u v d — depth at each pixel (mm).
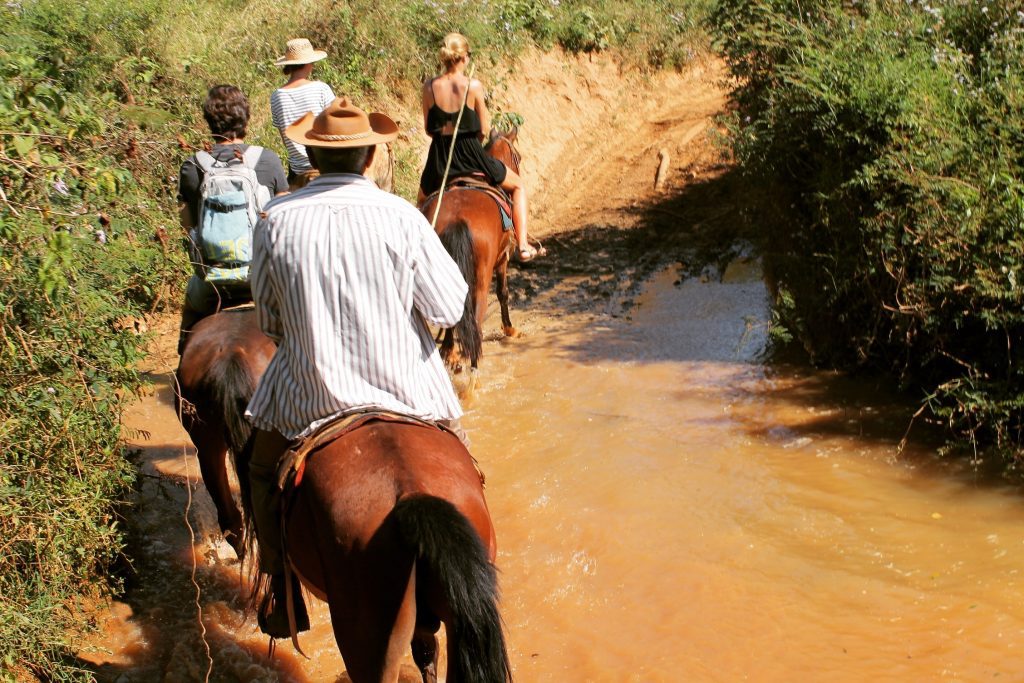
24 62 5730
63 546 4586
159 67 10688
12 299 4496
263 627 4305
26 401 4562
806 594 5230
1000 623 4879
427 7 13828
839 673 4605
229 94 5305
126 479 5184
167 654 4969
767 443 6973
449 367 7797
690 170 12883
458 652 2828
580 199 12867
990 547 5531
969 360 6879
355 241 3402
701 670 4695
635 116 14938
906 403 7387
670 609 5184
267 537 3959
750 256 10422
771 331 8406
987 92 6980
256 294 3551
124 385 5625
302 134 3594
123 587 5277
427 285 3518
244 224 5234
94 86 9633
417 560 3002
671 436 7164
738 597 5234
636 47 15789
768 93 8633
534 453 6996
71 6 10570
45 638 4270
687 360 8562
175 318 8750
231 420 4684
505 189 8641
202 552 5930
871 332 7656
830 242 7969
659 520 6020
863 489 6246
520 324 9656
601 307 9906
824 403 7555
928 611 5027
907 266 6980
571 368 8523
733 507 6121
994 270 6301
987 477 6277
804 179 8172
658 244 11250
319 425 3467
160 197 6746
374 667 3205
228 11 13164
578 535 5918
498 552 5789
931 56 7391
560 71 14922
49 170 4727
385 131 3768
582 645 4949
